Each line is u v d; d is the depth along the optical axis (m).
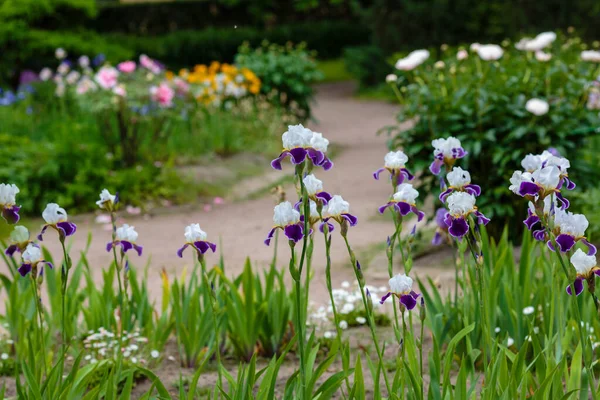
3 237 5.63
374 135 16.02
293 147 2.52
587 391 2.94
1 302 5.86
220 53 29.88
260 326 4.45
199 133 12.52
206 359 3.07
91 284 4.64
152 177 10.32
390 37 23.53
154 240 8.38
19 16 15.90
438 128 7.11
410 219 8.50
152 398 3.05
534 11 19.30
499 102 7.04
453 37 22.06
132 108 11.98
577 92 7.41
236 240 8.30
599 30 18.27
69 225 2.94
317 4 33.84
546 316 3.89
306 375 2.97
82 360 4.25
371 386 3.98
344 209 2.68
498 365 2.81
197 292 4.38
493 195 6.86
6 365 4.27
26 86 14.17
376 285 6.26
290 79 15.55
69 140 10.22
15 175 9.52
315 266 7.00
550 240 2.49
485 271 4.06
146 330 4.51
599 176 7.01
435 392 2.94
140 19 32.16
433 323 4.02
